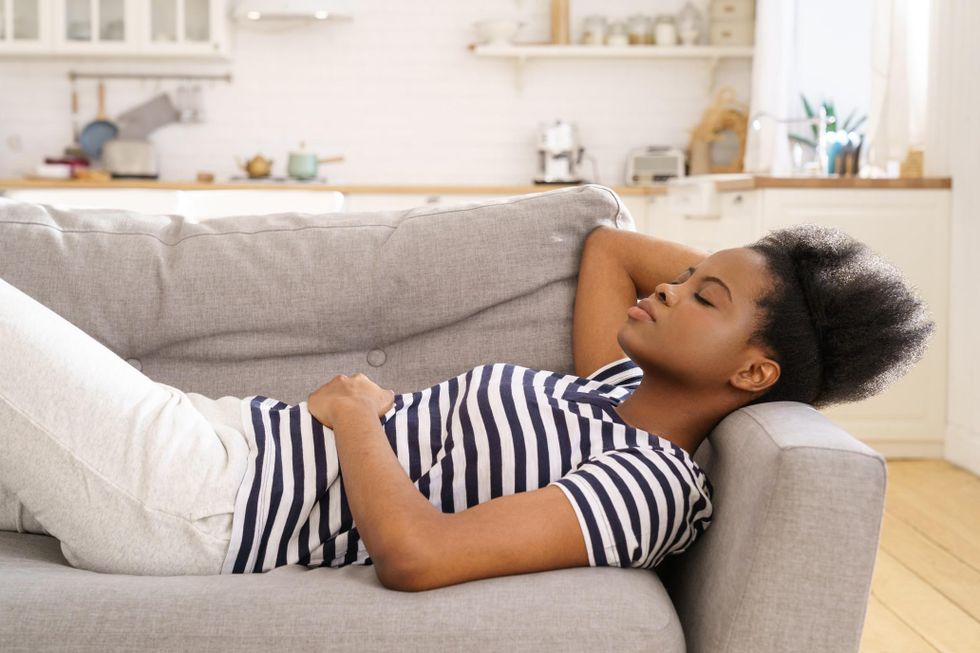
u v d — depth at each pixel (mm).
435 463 1284
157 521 1187
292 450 1296
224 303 1602
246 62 5543
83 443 1169
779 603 1037
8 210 1657
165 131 5570
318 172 5582
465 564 1069
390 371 1636
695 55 5367
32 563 1204
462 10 5535
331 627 1016
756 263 1253
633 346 1271
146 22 5230
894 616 2236
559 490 1131
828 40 4684
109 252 1626
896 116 3791
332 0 5219
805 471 1027
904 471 3508
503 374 1357
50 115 5531
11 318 1176
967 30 3494
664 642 1021
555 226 1635
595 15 5461
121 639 1018
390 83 5578
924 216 3615
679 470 1188
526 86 5586
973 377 3484
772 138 4723
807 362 1245
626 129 5586
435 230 1624
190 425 1256
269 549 1243
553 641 1010
